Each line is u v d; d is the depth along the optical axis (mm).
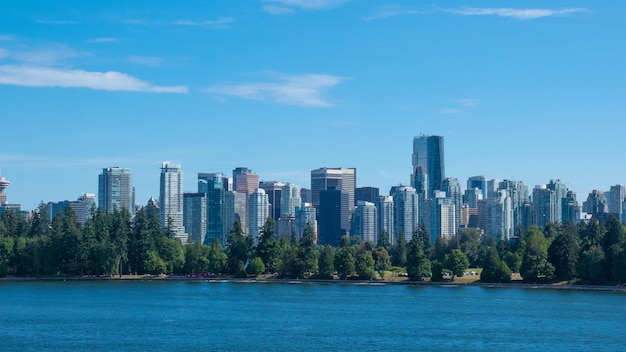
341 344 181375
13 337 189375
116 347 176000
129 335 192875
